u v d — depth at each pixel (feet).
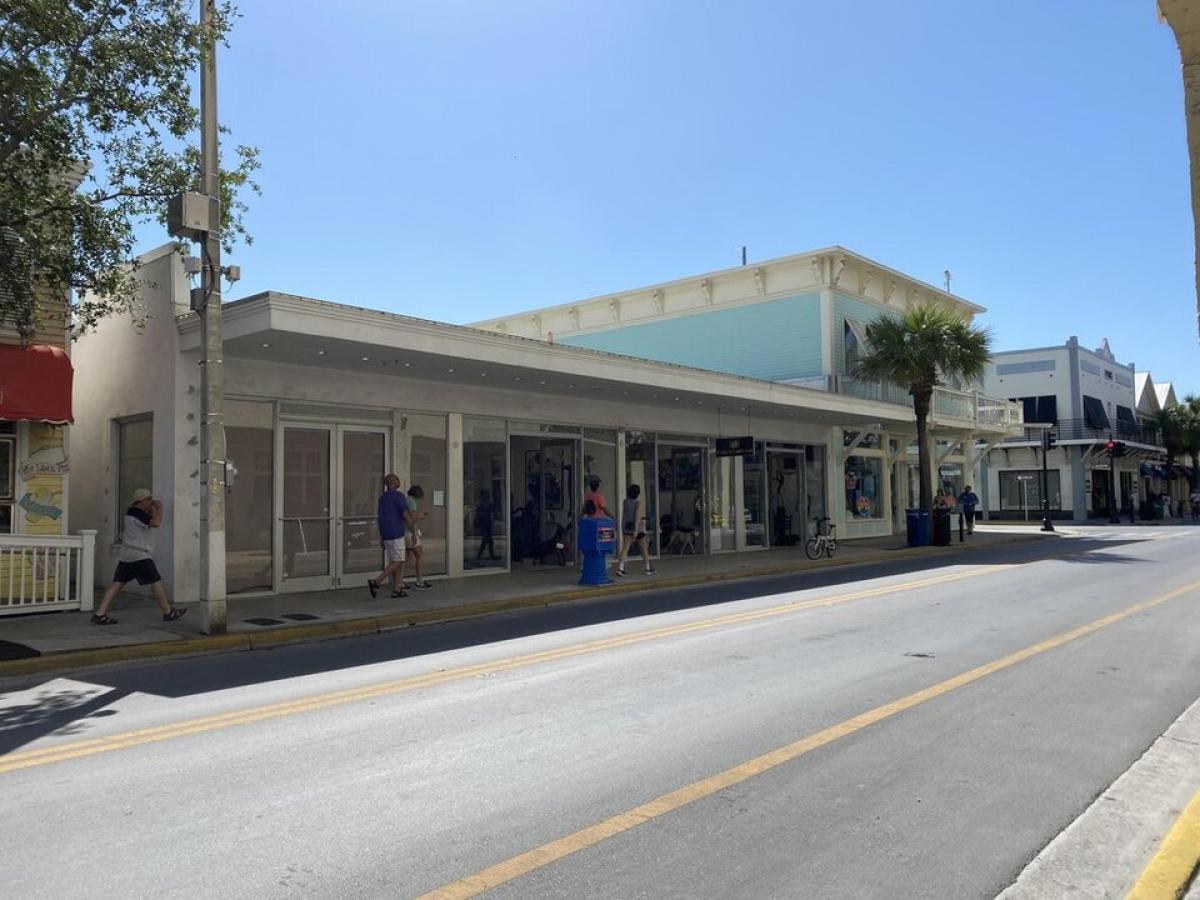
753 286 97.19
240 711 22.99
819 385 89.92
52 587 42.65
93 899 12.25
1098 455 164.25
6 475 42.06
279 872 13.04
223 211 41.65
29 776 17.81
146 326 45.91
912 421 89.30
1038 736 19.62
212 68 35.22
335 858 13.50
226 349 42.37
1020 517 162.09
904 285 104.68
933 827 14.66
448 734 20.20
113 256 38.58
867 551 76.43
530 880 12.73
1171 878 12.46
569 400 61.87
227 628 35.47
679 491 72.02
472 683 25.63
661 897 12.22
